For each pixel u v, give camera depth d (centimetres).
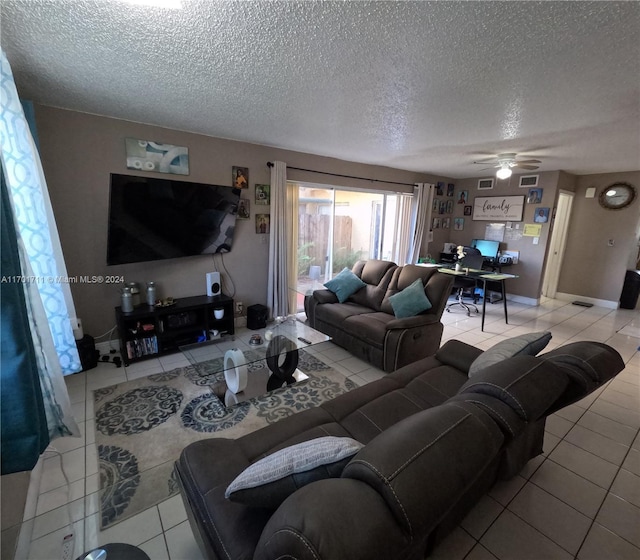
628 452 199
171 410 231
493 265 552
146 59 175
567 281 584
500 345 189
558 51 157
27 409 135
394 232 580
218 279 356
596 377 132
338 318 344
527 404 110
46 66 185
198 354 261
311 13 131
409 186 570
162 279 336
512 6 125
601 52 156
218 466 120
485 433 92
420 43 154
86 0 125
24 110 216
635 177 496
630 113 237
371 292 378
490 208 600
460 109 243
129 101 242
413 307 313
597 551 138
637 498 165
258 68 183
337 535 63
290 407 240
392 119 272
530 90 204
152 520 148
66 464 180
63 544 137
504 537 143
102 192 289
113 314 312
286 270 418
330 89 212
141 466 180
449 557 134
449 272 471
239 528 97
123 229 276
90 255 292
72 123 268
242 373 249
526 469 183
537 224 537
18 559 130
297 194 426
